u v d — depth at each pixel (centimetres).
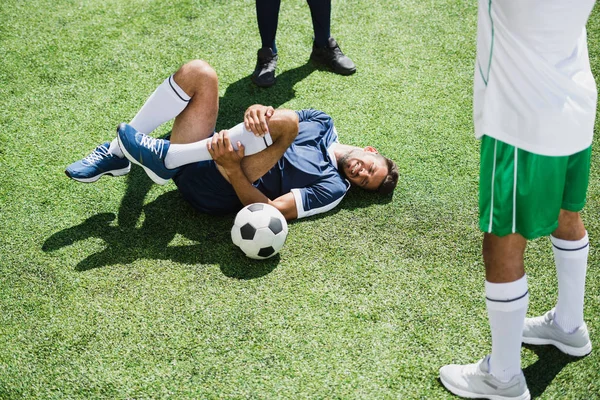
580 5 171
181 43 413
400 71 393
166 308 250
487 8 180
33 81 380
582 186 199
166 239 283
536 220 189
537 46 175
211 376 225
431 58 404
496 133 184
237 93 375
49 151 331
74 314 248
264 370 227
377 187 300
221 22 433
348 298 255
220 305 252
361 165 297
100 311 249
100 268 267
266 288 259
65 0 454
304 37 421
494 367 209
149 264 270
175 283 261
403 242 281
